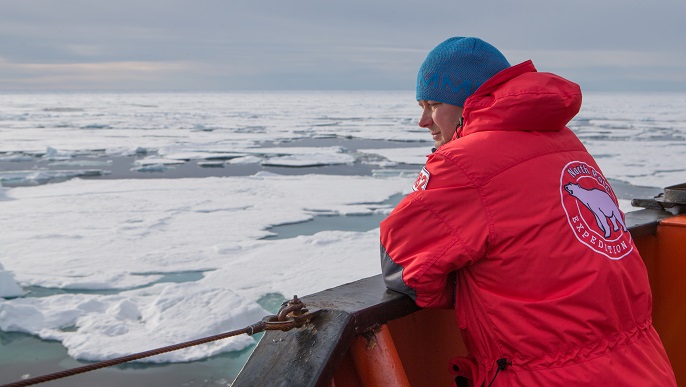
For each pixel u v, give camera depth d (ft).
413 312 3.77
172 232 33.76
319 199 46.42
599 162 75.72
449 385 4.48
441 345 4.38
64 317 19.93
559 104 3.59
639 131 138.41
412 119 205.77
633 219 5.63
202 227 35.24
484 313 3.48
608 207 3.73
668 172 66.80
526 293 3.41
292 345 3.22
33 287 24.00
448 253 3.42
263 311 19.95
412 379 4.15
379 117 220.23
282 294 22.79
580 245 3.43
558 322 3.32
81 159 81.82
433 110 4.24
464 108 3.89
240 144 106.32
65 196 46.50
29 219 37.52
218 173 66.39
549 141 3.69
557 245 3.40
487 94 3.86
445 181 3.53
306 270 25.70
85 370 2.86
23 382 2.72
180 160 79.36
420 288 3.51
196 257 28.19
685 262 5.45
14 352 17.78
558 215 3.45
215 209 41.50
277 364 3.14
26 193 48.65
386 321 3.51
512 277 3.42
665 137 120.37
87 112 262.88
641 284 3.67
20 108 323.16
